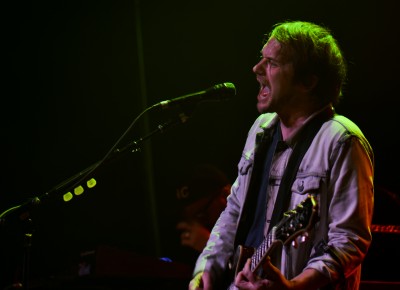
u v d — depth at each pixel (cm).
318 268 387
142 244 1030
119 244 1030
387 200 664
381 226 586
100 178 1031
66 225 1015
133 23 1043
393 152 909
